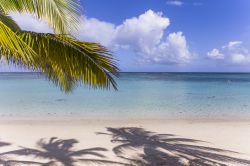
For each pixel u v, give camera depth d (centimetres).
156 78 7675
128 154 878
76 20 491
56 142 1017
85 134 1145
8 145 972
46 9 466
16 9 475
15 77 6912
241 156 866
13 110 1856
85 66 512
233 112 1845
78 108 1972
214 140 1069
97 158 835
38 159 820
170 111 1880
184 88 3956
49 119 1537
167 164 791
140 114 1752
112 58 518
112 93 3058
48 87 3675
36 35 485
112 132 1187
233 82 5775
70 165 774
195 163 800
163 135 1140
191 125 1366
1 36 366
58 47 493
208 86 4428
